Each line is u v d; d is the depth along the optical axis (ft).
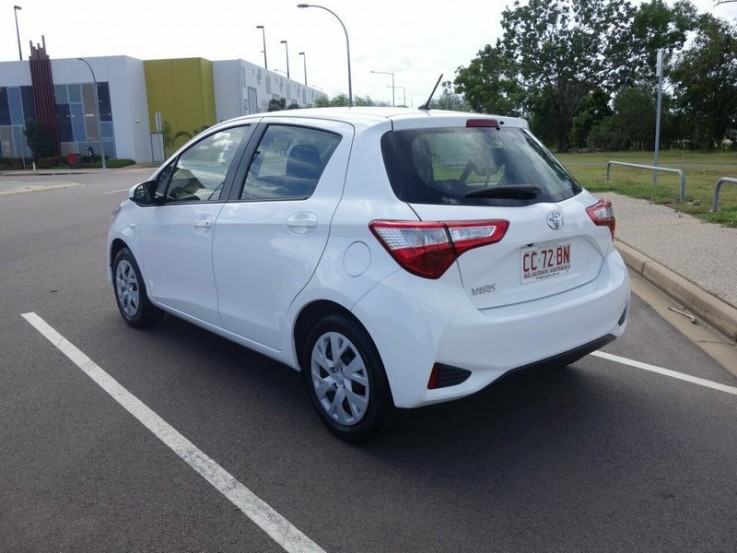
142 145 176.04
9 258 30.81
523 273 11.27
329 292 11.22
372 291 10.61
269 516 9.89
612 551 9.05
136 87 171.83
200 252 14.67
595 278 12.69
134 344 17.56
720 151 144.25
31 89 167.53
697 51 145.18
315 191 12.14
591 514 9.91
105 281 25.30
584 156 126.41
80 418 13.23
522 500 10.28
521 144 12.86
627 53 164.96
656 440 12.21
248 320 13.62
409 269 10.34
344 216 11.30
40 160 164.76
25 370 15.83
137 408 13.69
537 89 170.40
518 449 11.90
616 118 159.22
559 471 11.14
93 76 160.45
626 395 14.23
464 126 12.30
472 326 10.37
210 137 15.49
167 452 11.84
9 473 11.13
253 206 13.32
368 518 9.83
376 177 11.21
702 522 9.69
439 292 10.31
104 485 10.75
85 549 9.14
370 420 11.34
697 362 16.16
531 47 167.32
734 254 25.49
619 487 10.64
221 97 184.44
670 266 24.06
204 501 10.29
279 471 11.17
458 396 10.53
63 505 10.19
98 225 42.75
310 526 9.64
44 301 22.30
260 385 14.85
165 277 16.38
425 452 11.78
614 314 12.69
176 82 176.45
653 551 9.05
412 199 10.80
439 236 10.28
